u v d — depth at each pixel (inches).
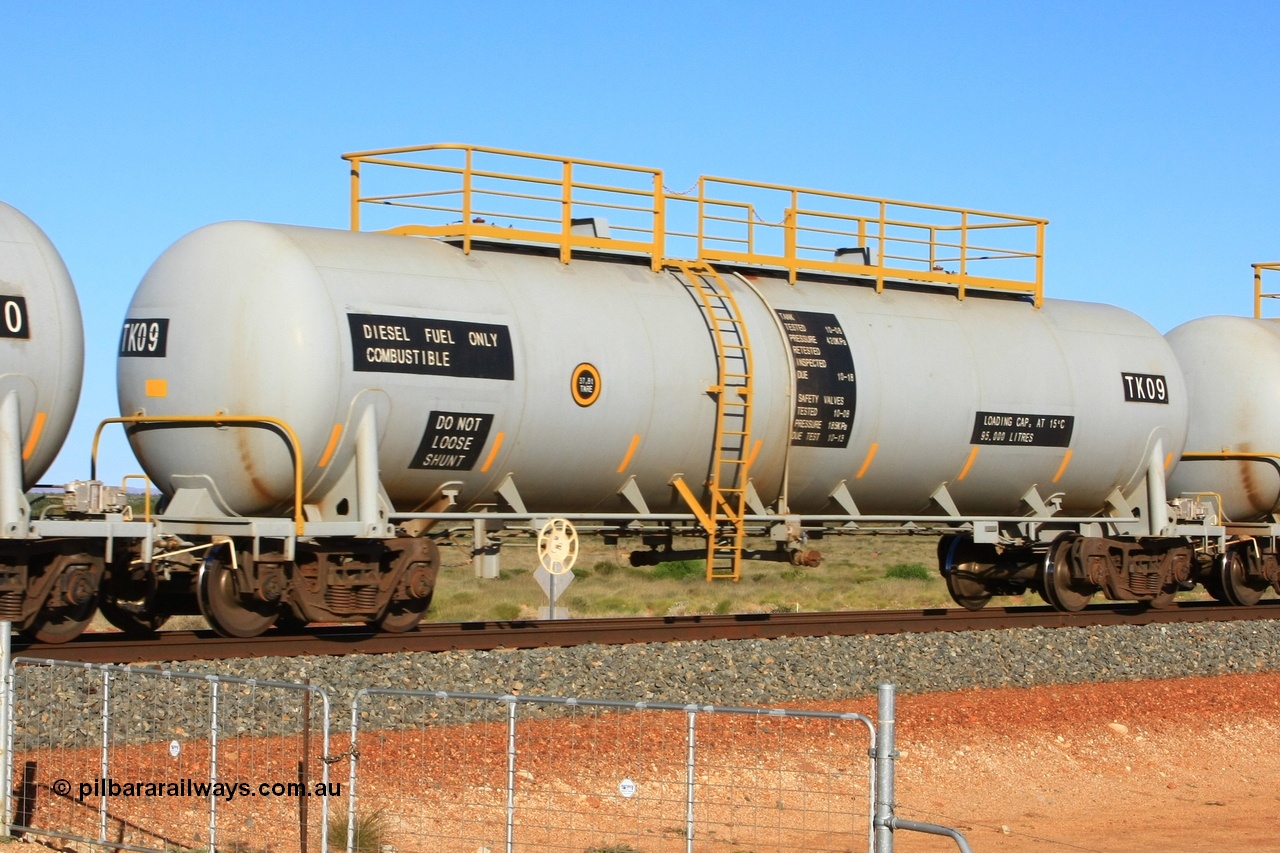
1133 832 557.0
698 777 554.9
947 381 893.8
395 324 706.8
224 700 588.1
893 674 748.0
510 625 776.3
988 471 925.8
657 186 831.7
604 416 770.8
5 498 614.9
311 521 697.6
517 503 767.7
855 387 854.5
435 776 527.2
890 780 354.6
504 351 737.6
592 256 819.4
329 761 409.4
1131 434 984.3
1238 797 621.0
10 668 472.1
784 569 1932.8
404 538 730.8
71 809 478.3
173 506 708.0
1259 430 1078.4
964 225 954.1
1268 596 1284.4
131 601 735.1
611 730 601.9
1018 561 1000.9
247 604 696.4
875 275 913.5
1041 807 588.4
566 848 470.9
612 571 1817.2
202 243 711.7
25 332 623.2
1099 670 808.9
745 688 702.5
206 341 693.3
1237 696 765.9
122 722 554.6
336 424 688.4
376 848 455.5
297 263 693.9
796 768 576.7
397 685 643.5
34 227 645.9
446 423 722.2
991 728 660.1
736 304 834.8
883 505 908.0
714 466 813.9
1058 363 952.3
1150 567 999.6
